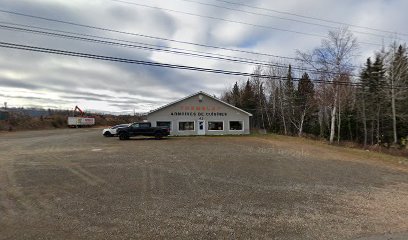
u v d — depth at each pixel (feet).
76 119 220.02
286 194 31.48
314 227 22.02
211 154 62.80
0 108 233.96
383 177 44.27
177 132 129.08
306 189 34.06
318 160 59.52
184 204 26.91
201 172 42.14
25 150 68.44
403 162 64.49
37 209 24.91
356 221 23.65
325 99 125.18
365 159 66.28
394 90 114.32
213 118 133.69
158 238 19.38
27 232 20.03
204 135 130.72
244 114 138.10
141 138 110.63
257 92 210.79
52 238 19.08
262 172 43.65
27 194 29.50
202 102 132.16
